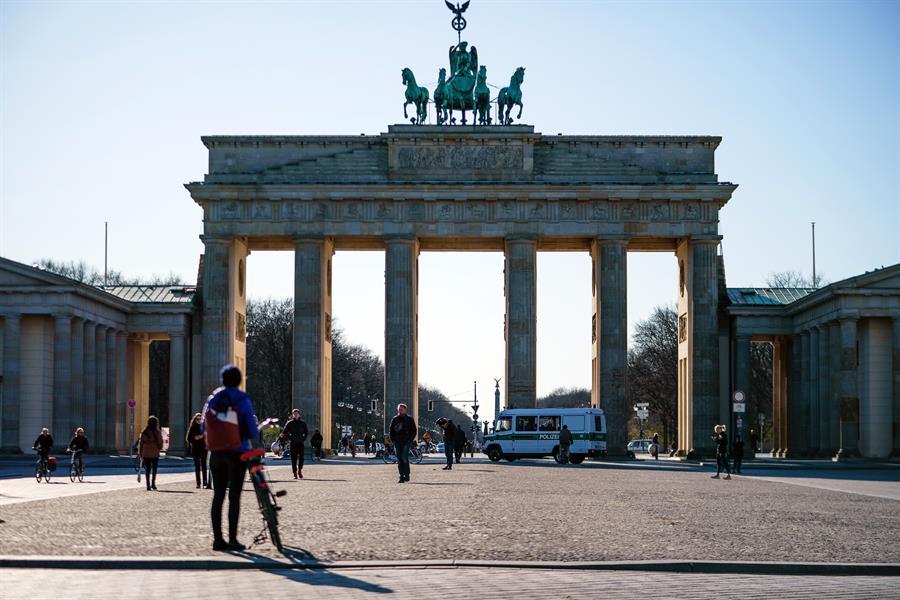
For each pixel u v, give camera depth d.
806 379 155.00
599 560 33.50
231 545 35.38
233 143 155.50
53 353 143.12
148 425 71.56
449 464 103.44
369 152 154.62
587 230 152.62
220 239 152.75
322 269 153.75
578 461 136.62
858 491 73.56
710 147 155.50
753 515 50.69
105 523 44.25
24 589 28.23
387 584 29.08
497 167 153.88
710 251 152.75
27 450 143.75
